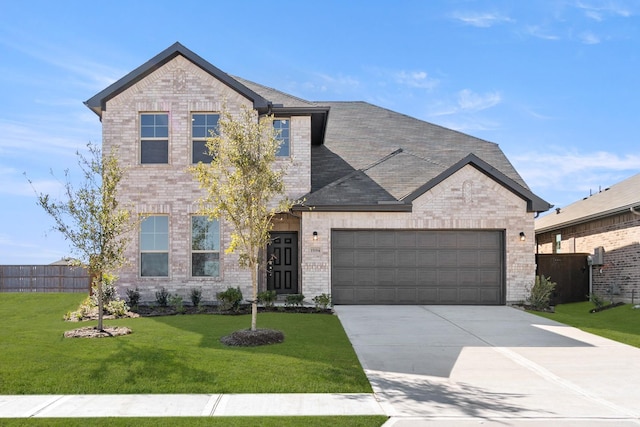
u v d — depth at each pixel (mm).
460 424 6719
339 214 17688
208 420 6809
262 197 11906
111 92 17531
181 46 17625
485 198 17844
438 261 17906
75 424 6688
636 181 24375
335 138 22734
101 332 11812
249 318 14430
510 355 10547
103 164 12961
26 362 9141
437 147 22000
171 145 17625
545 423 6762
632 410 7285
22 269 25312
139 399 7711
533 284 17703
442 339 12008
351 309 16641
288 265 19250
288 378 8625
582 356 10508
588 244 23109
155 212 17469
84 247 12234
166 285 17359
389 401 7648
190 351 10008
